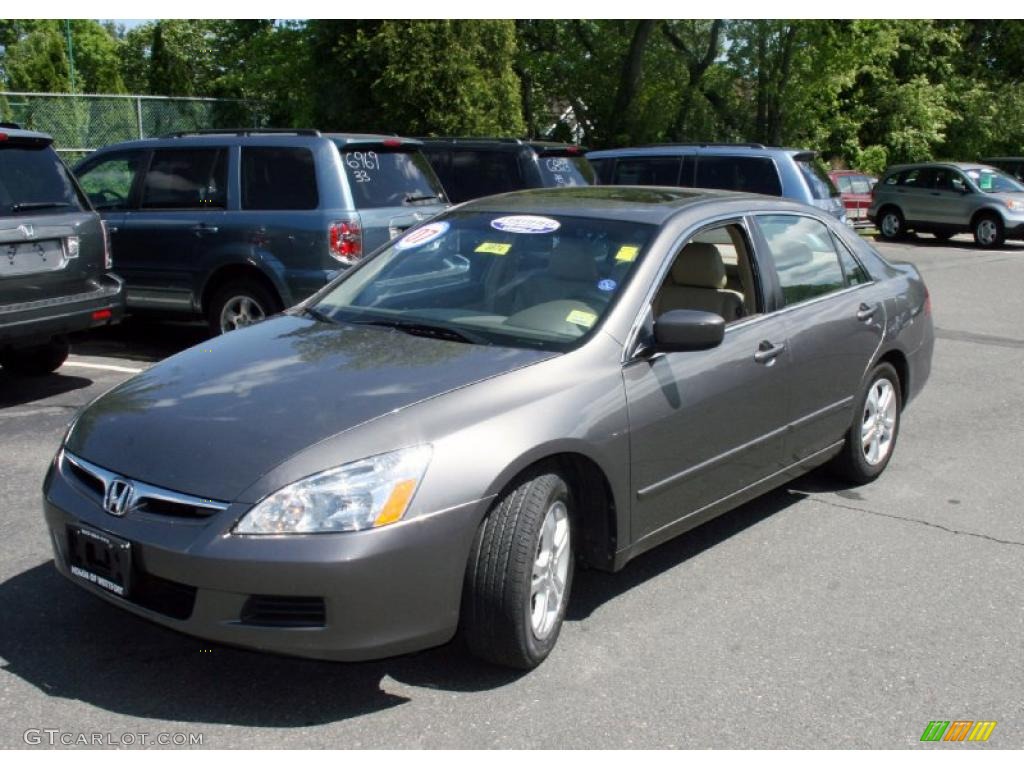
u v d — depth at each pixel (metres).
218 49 46.25
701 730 3.36
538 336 4.07
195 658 3.72
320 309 4.66
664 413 4.09
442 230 4.93
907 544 5.05
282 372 3.83
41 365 8.12
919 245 23.61
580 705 3.48
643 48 25.55
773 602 4.34
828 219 5.64
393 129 18.34
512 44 19.02
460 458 3.36
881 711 3.51
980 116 35.94
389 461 3.27
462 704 3.46
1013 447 6.82
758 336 4.69
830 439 5.40
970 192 23.12
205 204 8.64
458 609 3.39
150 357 9.04
